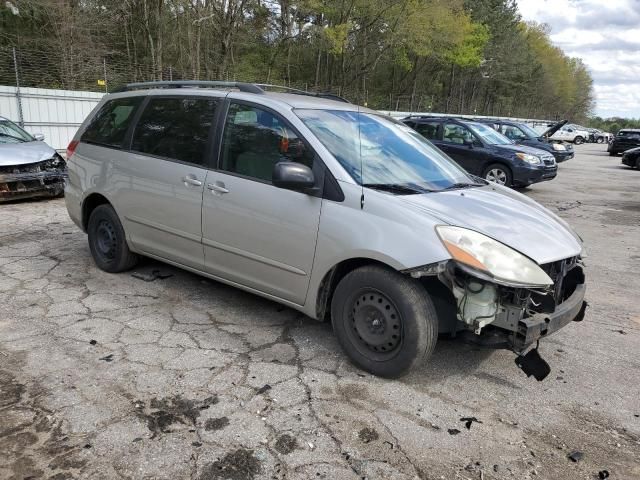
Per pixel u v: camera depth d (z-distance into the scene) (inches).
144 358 137.4
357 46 1556.3
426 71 2239.2
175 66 1179.9
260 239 146.8
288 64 1534.2
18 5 871.7
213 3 1042.7
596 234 327.6
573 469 102.1
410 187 140.5
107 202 200.5
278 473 96.7
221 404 117.6
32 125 642.8
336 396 123.0
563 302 131.2
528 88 2797.7
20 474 93.5
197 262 168.4
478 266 114.3
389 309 126.5
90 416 111.3
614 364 147.1
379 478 96.7
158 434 106.3
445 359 144.3
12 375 126.5
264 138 149.4
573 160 1023.0
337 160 136.8
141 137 183.6
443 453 104.7
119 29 1107.3
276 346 147.1
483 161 486.6
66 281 193.2
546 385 133.6
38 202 346.6
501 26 2272.4
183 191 165.2
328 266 133.6
